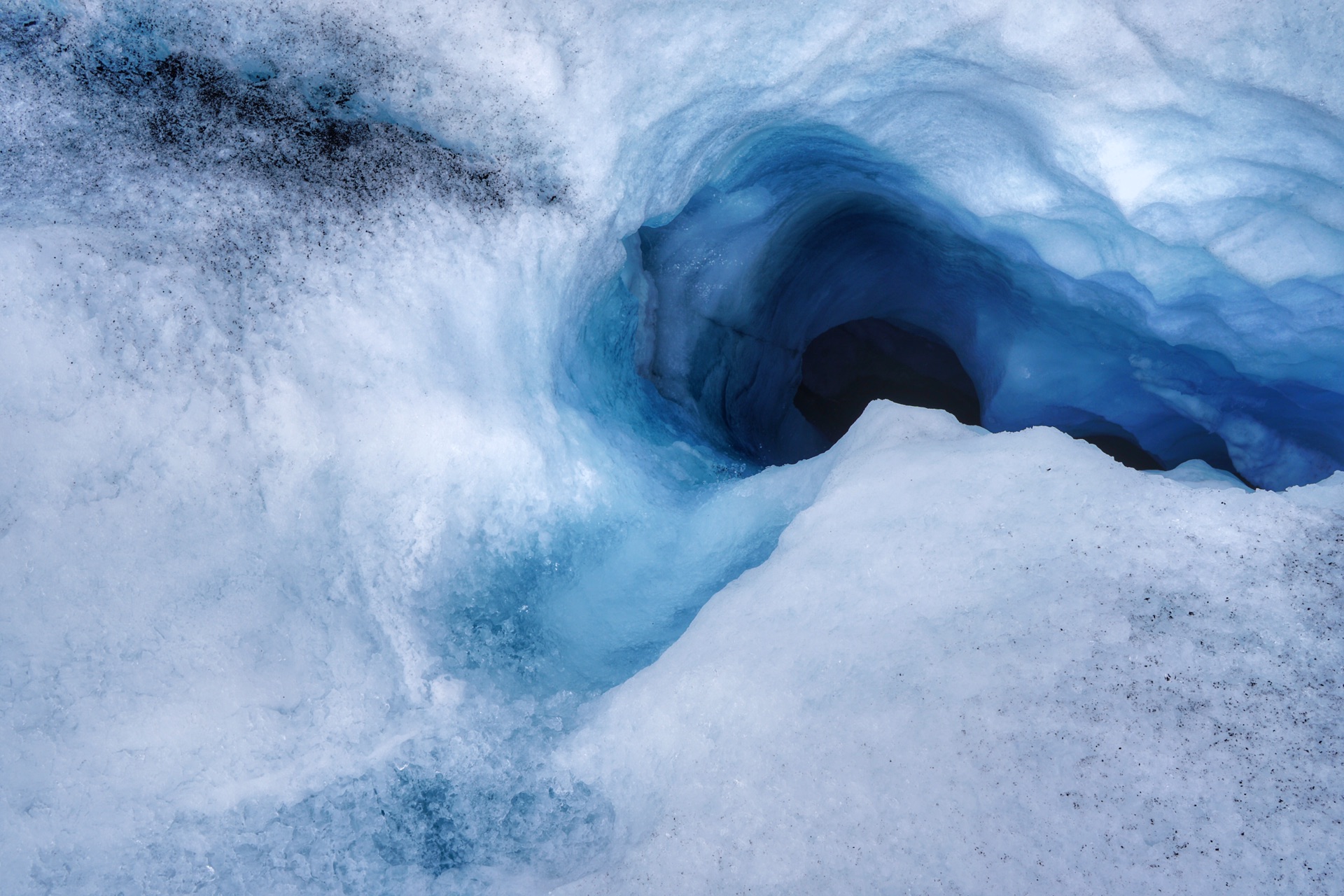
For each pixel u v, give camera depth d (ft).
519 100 9.89
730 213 16.47
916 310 24.77
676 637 8.57
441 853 6.25
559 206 10.51
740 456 17.12
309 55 9.18
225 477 7.04
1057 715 5.74
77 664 6.14
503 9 9.49
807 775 5.85
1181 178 10.28
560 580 9.16
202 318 7.29
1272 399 14.89
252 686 6.61
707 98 11.55
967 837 5.25
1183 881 4.83
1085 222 12.38
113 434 6.63
